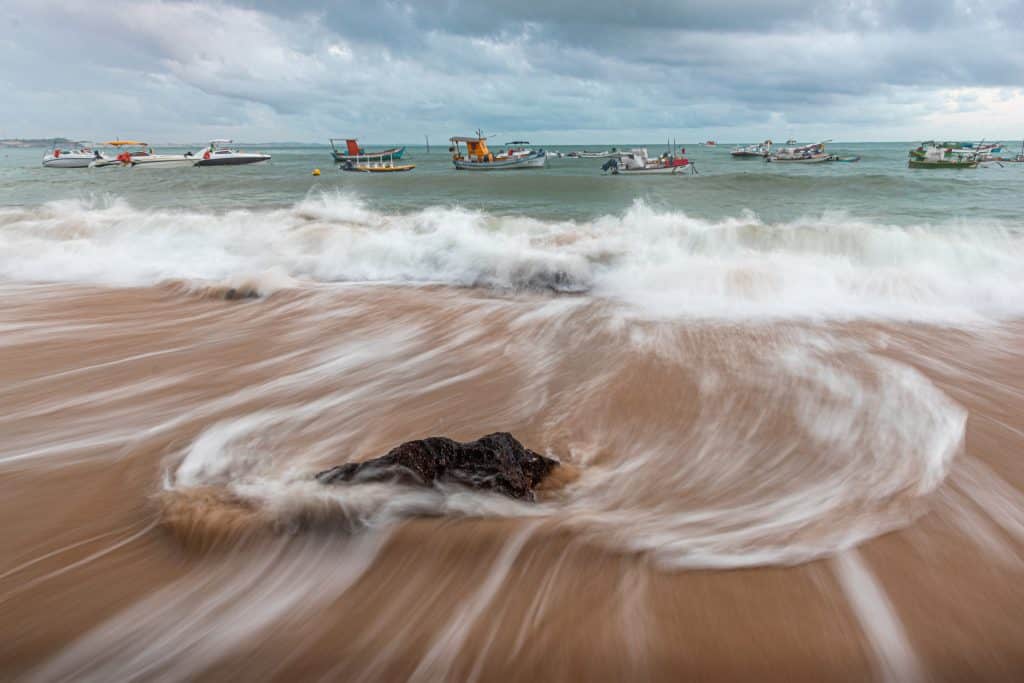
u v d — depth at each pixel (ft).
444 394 18.97
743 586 9.57
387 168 207.92
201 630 8.97
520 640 8.61
